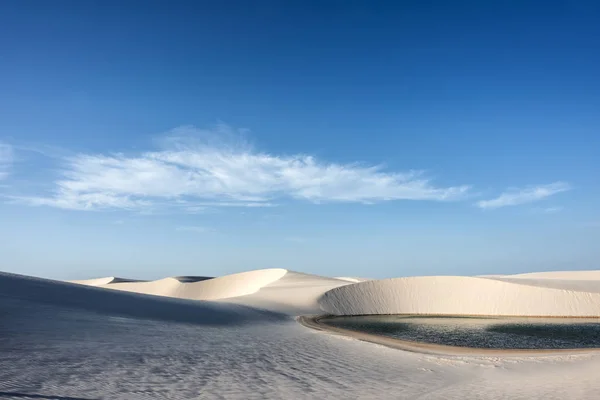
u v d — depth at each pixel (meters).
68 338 16.22
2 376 9.86
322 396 10.70
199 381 11.34
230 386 11.04
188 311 32.09
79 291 31.19
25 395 8.43
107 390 9.55
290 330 28.48
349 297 49.84
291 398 10.25
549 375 15.08
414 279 52.75
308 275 74.12
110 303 29.41
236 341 20.69
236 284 77.25
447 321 39.25
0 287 26.66
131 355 14.20
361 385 12.41
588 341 26.92
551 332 31.23
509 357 19.70
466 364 17.50
